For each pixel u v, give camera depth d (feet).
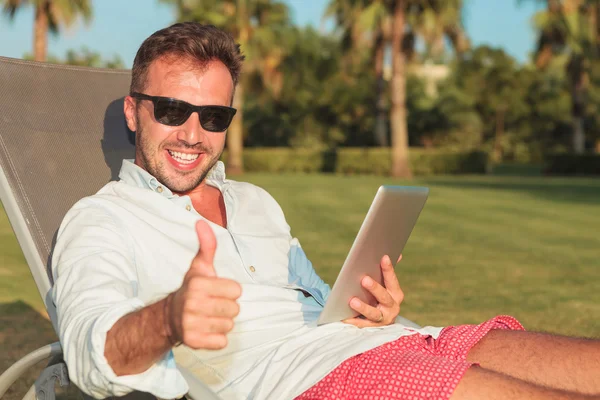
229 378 5.96
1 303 15.40
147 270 6.00
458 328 6.40
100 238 5.74
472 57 146.20
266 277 6.81
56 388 10.15
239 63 6.77
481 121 151.02
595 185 64.95
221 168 7.20
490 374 5.07
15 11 62.13
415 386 5.12
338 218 34.45
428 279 18.94
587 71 92.94
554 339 6.05
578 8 87.51
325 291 7.20
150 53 6.48
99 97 8.61
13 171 7.20
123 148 8.36
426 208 40.06
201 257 4.41
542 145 152.05
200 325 4.13
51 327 13.41
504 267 20.93
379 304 6.37
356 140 141.38
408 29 83.05
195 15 82.53
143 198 6.38
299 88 135.64
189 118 6.44
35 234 6.84
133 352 4.44
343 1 82.99
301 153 101.60
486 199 47.03
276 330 6.23
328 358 5.60
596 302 16.34
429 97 150.20
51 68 8.44
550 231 29.84
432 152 96.07
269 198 7.53
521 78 147.74
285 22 90.53
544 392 4.88
